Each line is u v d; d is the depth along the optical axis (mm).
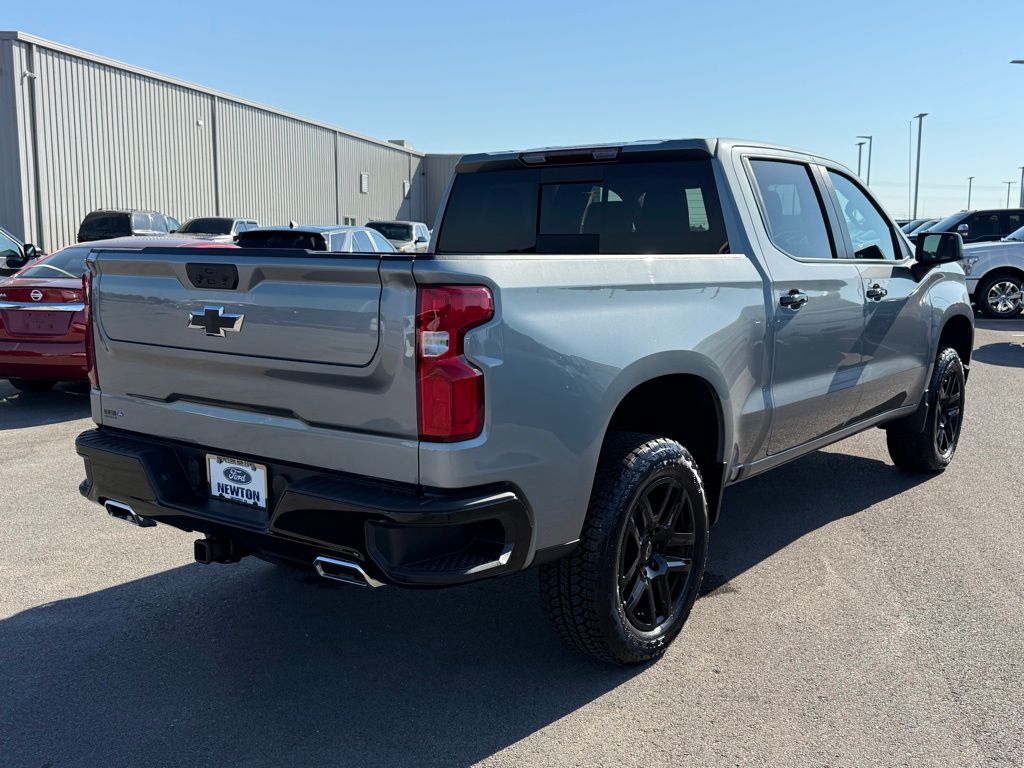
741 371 3832
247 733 3041
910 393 5527
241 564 4598
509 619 3941
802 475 6160
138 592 4219
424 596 4191
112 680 3395
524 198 4824
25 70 22250
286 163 35344
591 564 3174
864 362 4891
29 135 22516
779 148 4559
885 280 5031
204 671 3469
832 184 4895
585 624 3248
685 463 3492
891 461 6527
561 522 3037
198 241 11180
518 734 3031
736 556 4637
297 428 3021
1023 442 7086
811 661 3514
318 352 2906
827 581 4301
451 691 3316
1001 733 3006
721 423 3756
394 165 46156
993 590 4184
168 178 28031
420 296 2709
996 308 16703
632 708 3184
